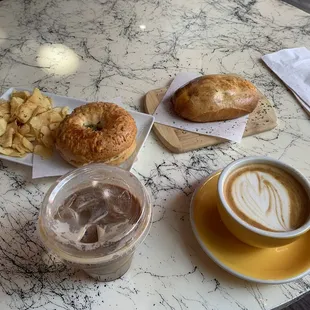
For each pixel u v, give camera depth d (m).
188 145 0.84
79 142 0.76
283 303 0.62
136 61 1.06
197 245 0.69
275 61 1.05
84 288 0.64
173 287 0.63
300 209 0.63
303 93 0.96
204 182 0.73
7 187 0.78
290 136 0.88
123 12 1.23
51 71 1.03
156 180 0.79
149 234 0.70
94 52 1.09
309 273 0.62
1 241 0.70
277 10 1.24
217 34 1.16
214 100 0.86
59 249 0.56
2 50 1.09
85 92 0.97
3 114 0.85
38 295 0.63
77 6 1.24
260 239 0.59
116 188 0.62
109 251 0.55
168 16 1.22
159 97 0.94
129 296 0.62
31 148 0.81
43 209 0.59
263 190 0.65
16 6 1.24
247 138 0.88
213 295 0.63
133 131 0.80
